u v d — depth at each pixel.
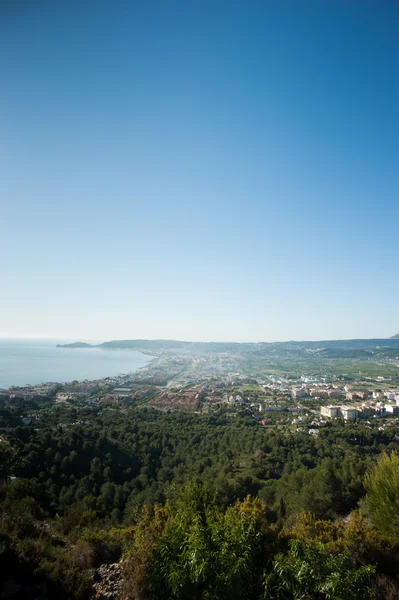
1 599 6.30
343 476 24.23
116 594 7.21
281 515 20.73
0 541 7.74
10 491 17.45
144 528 10.12
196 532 7.33
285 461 44.75
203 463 42.34
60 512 19.36
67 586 7.05
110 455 41.47
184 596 6.30
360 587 7.02
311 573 6.99
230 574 6.38
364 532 10.48
